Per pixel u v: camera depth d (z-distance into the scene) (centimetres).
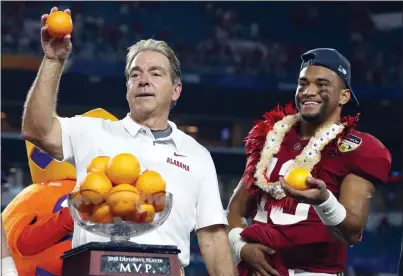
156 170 572
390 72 3078
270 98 2888
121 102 2758
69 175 750
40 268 698
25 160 2412
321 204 573
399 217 2562
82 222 459
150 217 462
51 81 520
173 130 591
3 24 2753
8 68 2692
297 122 680
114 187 454
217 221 589
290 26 3180
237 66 3042
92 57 2852
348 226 602
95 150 560
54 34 506
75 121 566
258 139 679
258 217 657
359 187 627
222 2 3133
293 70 3097
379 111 2931
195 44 3050
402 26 3148
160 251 451
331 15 3191
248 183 664
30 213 720
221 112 2866
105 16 2958
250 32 3136
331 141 641
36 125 527
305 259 634
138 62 581
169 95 586
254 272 646
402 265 640
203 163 593
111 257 440
